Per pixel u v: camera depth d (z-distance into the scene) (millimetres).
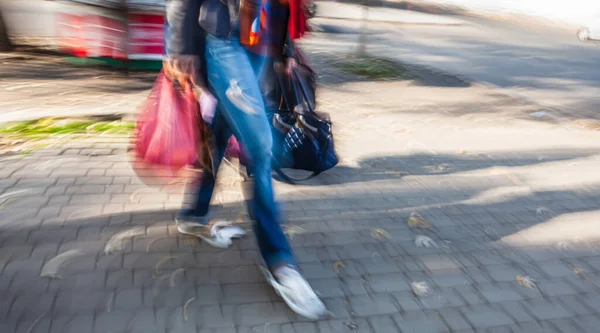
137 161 3201
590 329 2844
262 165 2852
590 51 15188
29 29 11109
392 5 23938
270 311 2801
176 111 2990
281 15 3404
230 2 2707
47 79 7668
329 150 4285
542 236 3812
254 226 2914
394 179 4656
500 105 7645
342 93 7848
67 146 4832
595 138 6297
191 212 3355
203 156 3113
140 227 3512
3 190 3896
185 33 2717
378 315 2832
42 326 2562
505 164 5223
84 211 3676
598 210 4301
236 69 2760
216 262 3195
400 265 3316
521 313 2936
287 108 4047
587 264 3488
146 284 2947
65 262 3074
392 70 9555
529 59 12914
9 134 5055
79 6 8258
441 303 2971
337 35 14945
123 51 8016
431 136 5988
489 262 3428
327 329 2701
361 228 3742
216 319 2715
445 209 4145
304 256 3342
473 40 15992
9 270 2967
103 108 6215
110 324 2617
